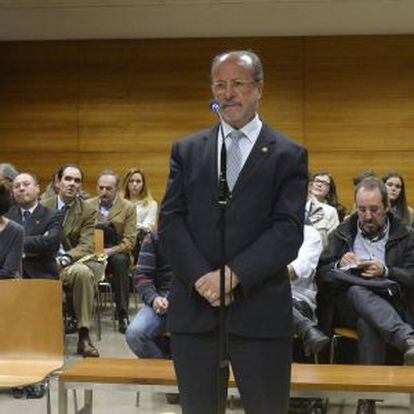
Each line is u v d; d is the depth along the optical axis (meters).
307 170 1.95
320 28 8.25
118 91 8.59
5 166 5.23
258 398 1.88
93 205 6.04
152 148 8.57
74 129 8.66
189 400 1.92
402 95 8.23
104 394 4.11
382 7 8.09
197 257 1.89
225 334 1.87
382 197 3.69
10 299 3.21
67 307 5.48
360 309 3.51
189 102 8.52
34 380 2.92
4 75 8.69
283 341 1.90
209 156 1.94
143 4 8.30
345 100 8.32
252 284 1.85
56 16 8.47
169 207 1.97
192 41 8.45
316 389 2.67
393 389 2.64
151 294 3.87
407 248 3.69
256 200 1.89
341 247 3.81
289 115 8.39
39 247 4.92
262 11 8.25
